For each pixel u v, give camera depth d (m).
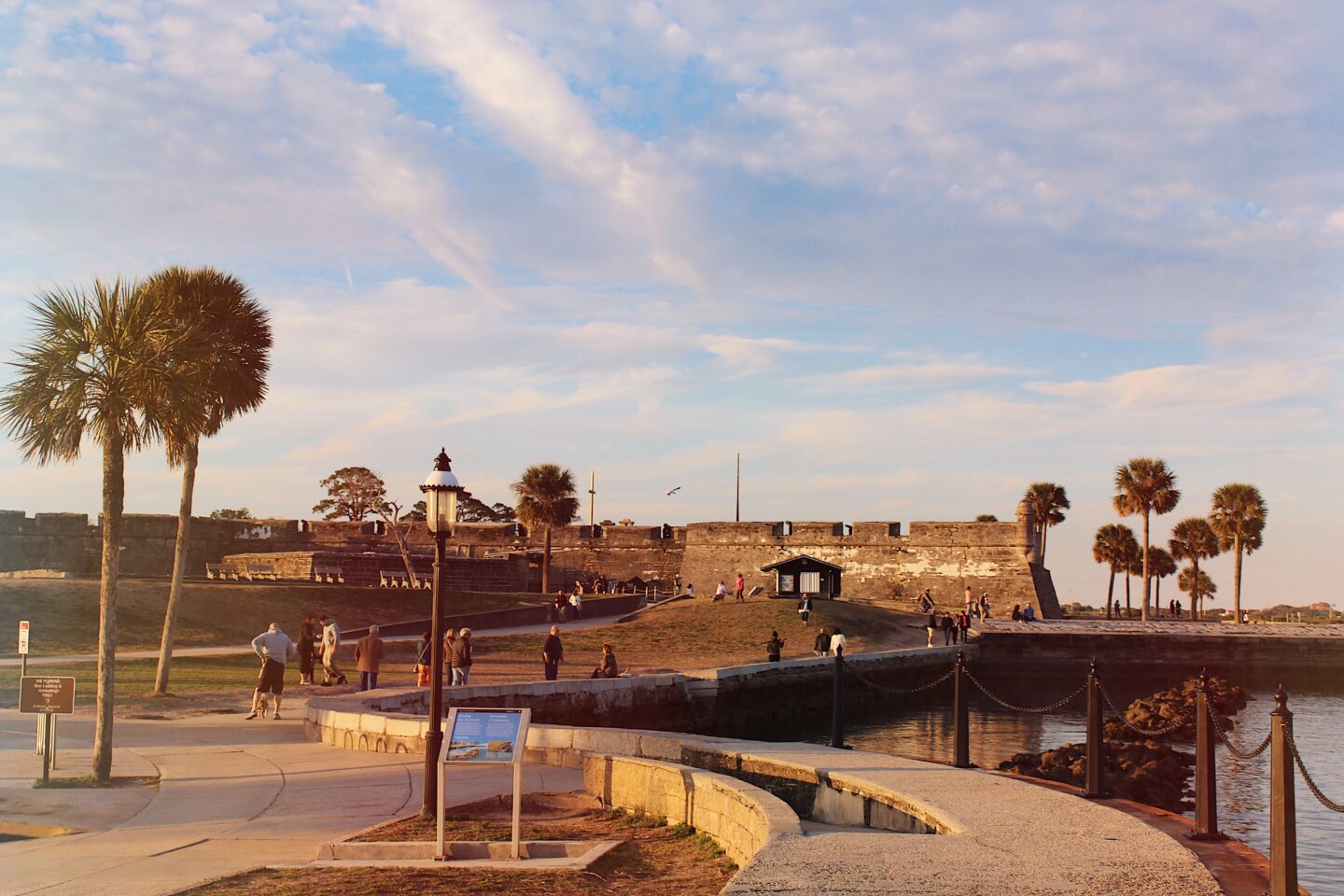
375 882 9.44
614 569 80.25
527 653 43.53
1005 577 71.75
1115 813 10.58
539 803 13.50
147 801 14.02
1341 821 20.22
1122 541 109.19
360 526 76.56
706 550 78.44
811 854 8.62
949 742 33.94
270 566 60.88
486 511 132.25
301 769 16.56
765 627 55.19
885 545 74.75
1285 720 9.41
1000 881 7.94
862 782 12.19
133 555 64.38
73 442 16.06
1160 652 60.62
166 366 16.45
